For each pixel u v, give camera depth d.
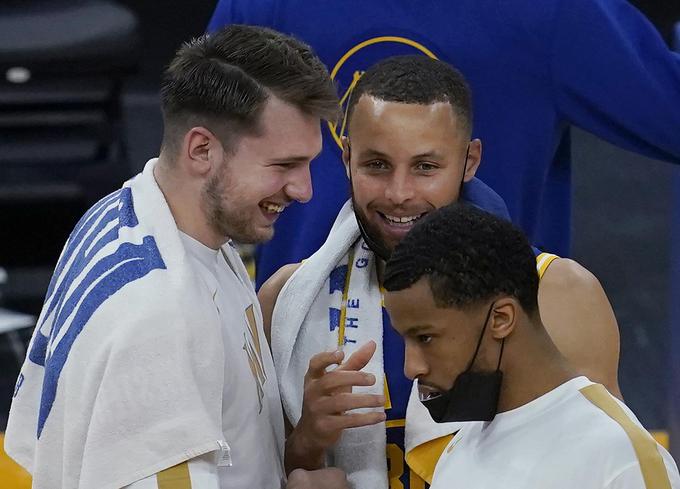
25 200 24.38
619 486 6.34
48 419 7.46
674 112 10.32
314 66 7.74
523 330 6.71
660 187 27.27
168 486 7.00
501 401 6.84
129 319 7.14
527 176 10.51
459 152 8.20
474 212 6.77
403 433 8.48
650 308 22.50
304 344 8.66
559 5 10.04
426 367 6.79
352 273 8.66
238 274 8.51
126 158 24.89
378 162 8.19
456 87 8.19
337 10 10.55
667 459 6.54
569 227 11.29
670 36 26.47
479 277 6.55
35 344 8.10
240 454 7.92
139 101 26.30
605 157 28.56
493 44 10.20
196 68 7.62
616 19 10.29
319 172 10.41
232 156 7.61
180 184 7.77
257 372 8.18
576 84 10.21
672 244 14.34
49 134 25.05
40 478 7.54
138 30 24.92
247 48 7.61
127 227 7.65
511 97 10.30
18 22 24.47
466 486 6.86
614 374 8.03
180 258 7.44
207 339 7.31
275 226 10.61
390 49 10.46
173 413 7.06
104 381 7.09
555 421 6.66
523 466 6.64
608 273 23.92
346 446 8.40
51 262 24.81
